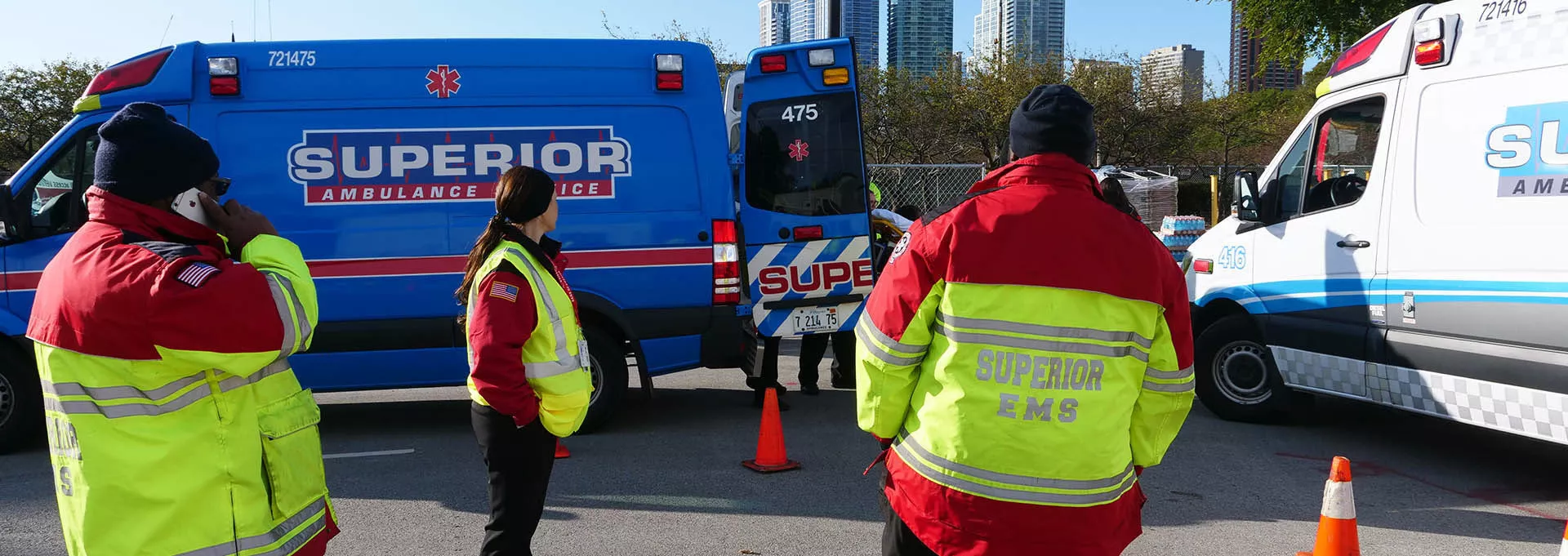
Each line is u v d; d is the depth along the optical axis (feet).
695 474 18.63
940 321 7.74
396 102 20.36
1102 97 92.94
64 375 6.95
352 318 20.25
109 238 7.00
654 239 20.94
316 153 20.16
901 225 32.53
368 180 20.26
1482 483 18.06
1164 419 8.28
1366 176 19.25
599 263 20.76
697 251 21.11
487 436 10.95
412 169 20.35
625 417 23.43
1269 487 17.75
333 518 8.20
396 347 20.40
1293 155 20.99
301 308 7.30
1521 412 16.17
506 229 10.98
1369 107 19.26
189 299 6.70
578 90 20.84
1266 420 22.44
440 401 25.84
